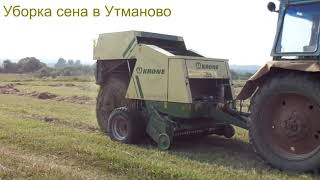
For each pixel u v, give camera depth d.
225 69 9.55
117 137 9.65
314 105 6.84
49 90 28.67
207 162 7.80
